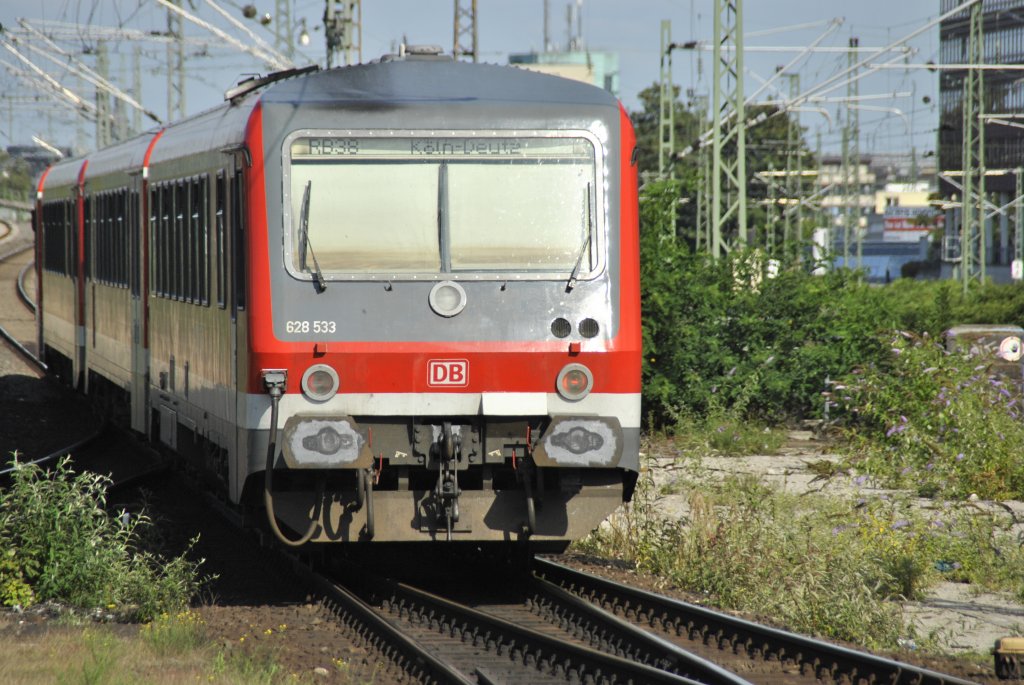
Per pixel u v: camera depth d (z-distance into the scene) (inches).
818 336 2883.9
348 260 1264.8
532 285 1279.5
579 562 1546.5
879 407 2308.1
